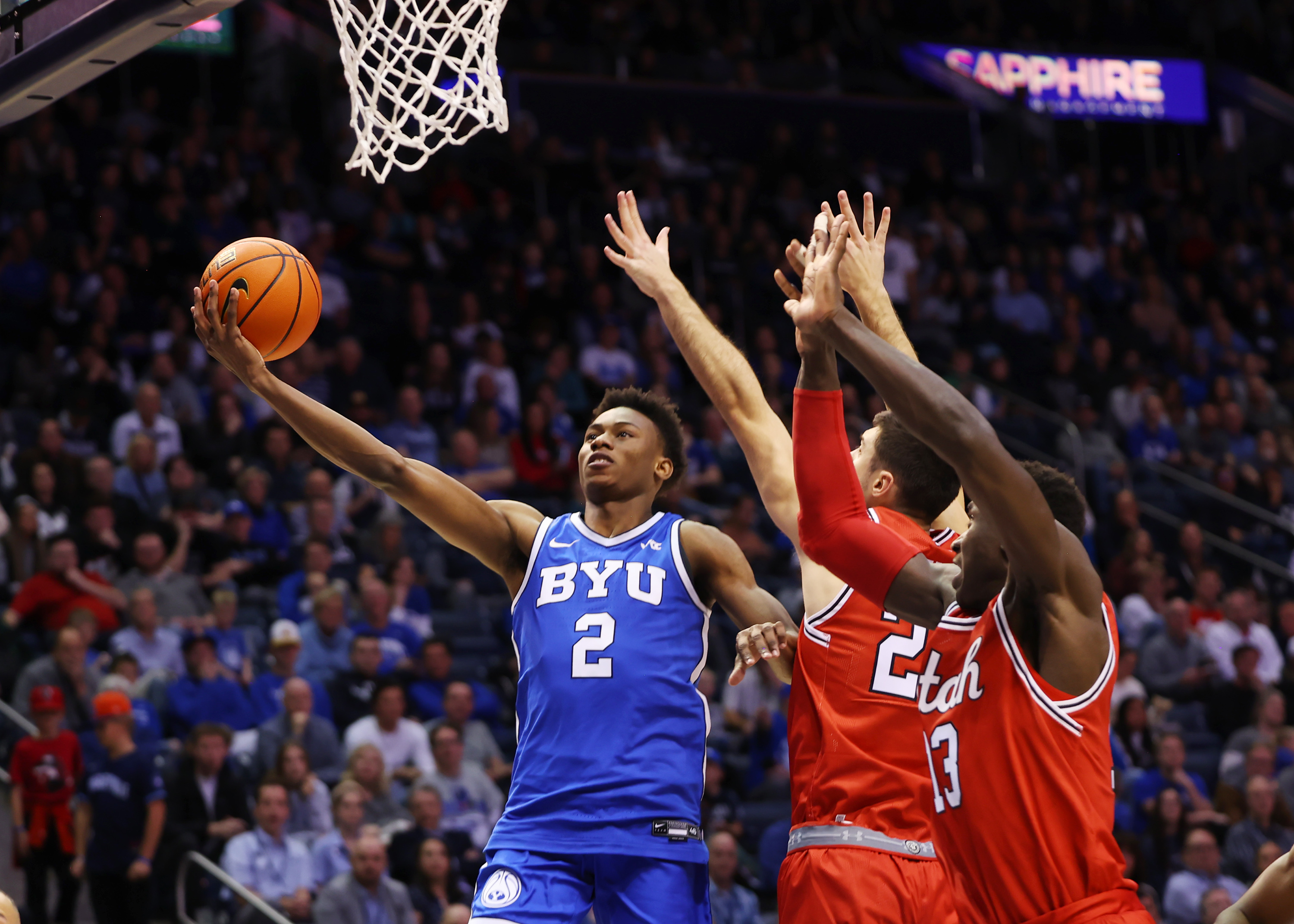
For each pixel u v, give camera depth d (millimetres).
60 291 14234
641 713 4168
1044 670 3176
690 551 4352
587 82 20438
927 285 18812
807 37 22656
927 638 3939
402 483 4273
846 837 3949
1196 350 19125
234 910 8383
